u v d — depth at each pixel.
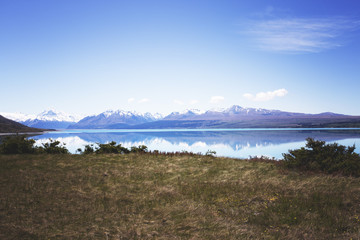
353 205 7.33
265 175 11.80
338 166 11.66
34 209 7.25
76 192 8.97
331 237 5.50
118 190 9.41
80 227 6.19
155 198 8.52
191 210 7.37
